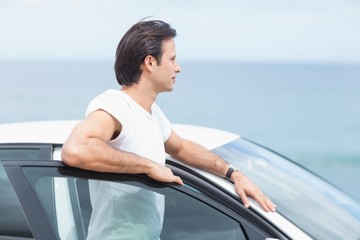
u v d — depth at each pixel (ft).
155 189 10.19
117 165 9.96
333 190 12.76
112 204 10.15
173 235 10.15
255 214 10.07
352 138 143.95
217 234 10.02
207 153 11.00
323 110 184.24
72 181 10.12
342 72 340.80
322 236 10.75
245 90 229.86
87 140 9.94
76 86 256.32
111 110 10.25
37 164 10.18
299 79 303.07
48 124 11.94
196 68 367.86
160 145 10.84
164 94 199.72
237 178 10.53
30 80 283.79
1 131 11.41
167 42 10.67
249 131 164.66
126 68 10.65
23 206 9.92
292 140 146.51
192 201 10.21
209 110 191.21
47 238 9.77
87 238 10.09
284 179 12.22
